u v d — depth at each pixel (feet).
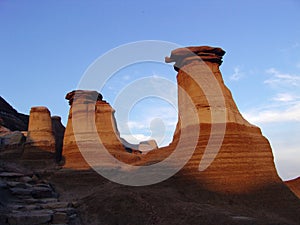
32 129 162.61
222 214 84.12
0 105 228.43
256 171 103.45
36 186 118.01
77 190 130.62
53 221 85.20
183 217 83.51
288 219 93.20
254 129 115.34
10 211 88.79
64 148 158.20
